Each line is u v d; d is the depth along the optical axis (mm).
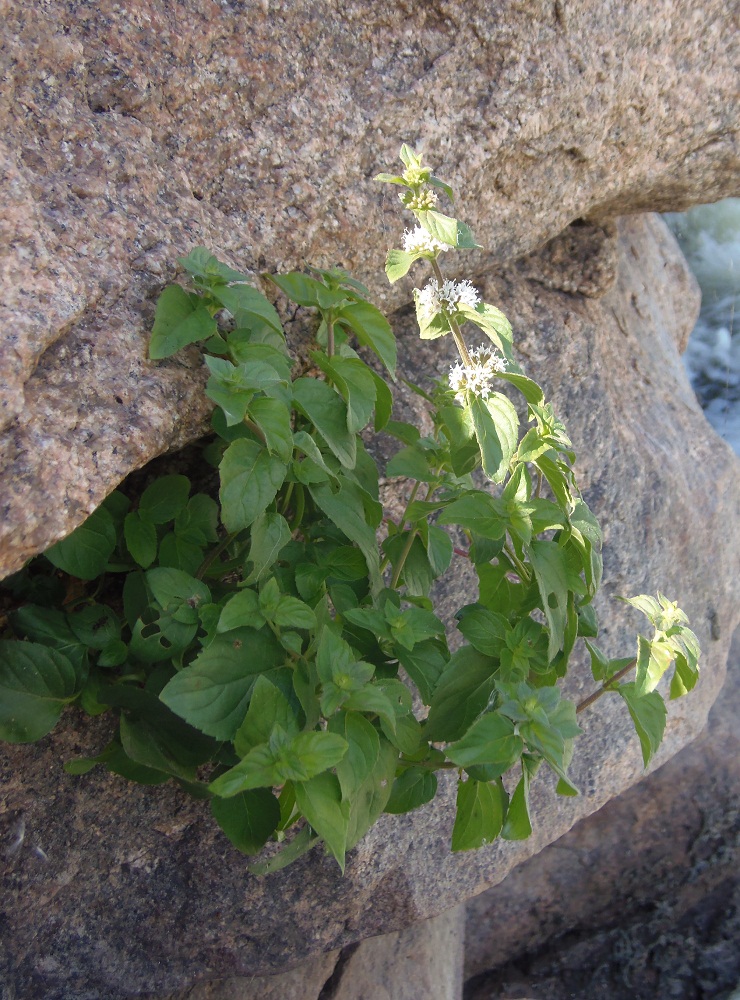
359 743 235
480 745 239
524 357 427
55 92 269
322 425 267
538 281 452
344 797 226
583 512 286
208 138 302
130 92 285
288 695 248
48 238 250
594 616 313
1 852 301
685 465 515
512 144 359
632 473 466
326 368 275
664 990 609
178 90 293
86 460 238
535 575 281
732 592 537
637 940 625
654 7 370
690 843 629
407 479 365
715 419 1019
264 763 222
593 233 459
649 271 607
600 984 618
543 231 402
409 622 263
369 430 362
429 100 339
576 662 446
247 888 349
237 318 279
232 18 299
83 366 248
